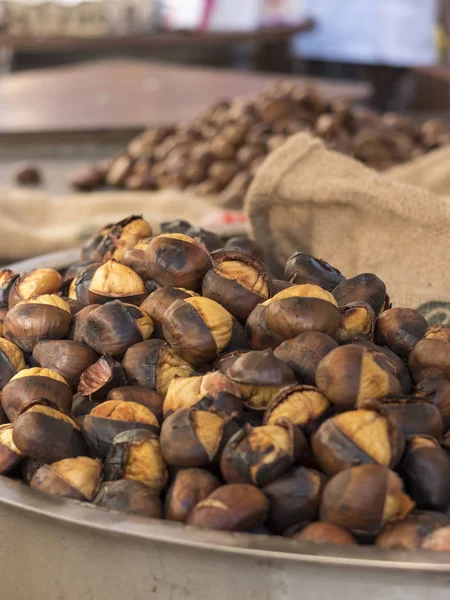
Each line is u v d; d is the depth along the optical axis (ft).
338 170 2.35
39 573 1.34
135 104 6.49
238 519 1.25
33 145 5.54
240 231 2.58
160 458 1.38
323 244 2.37
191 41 10.77
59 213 3.84
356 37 10.89
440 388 1.46
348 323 1.55
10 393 1.51
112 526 1.23
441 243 2.10
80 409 1.55
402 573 1.14
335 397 1.36
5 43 10.39
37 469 1.43
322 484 1.30
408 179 3.43
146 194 3.92
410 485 1.33
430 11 10.47
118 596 1.27
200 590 1.22
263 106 4.39
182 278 1.61
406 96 10.44
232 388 1.42
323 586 1.17
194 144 4.57
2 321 1.77
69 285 1.84
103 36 10.55
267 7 11.82
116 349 1.56
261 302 1.60
